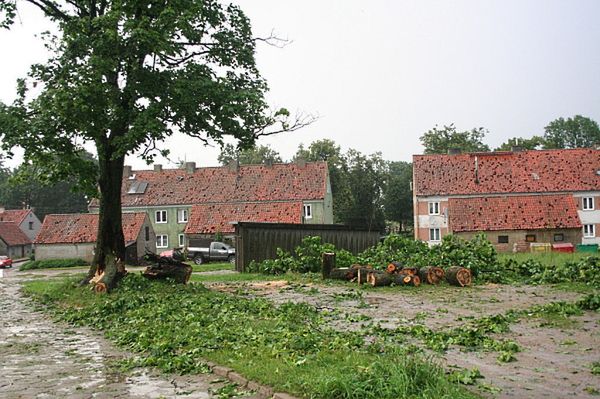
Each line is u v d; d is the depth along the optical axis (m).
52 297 23.39
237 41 24.08
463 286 21.67
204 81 21.75
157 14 21.52
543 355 9.97
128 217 67.69
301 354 10.08
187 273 23.47
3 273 56.28
